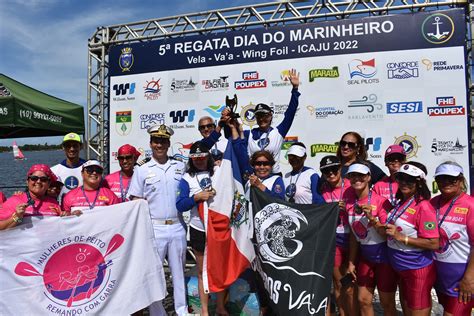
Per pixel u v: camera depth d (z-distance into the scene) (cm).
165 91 686
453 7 583
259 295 395
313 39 620
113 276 354
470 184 565
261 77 641
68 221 349
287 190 394
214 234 361
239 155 392
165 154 405
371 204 332
